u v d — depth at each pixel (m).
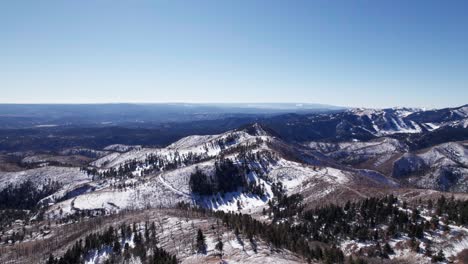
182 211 152.25
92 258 106.81
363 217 113.69
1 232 196.88
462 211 98.81
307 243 93.12
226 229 106.62
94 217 188.00
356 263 82.75
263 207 177.62
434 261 81.50
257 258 79.50
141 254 97.94
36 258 130.25
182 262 84.38
